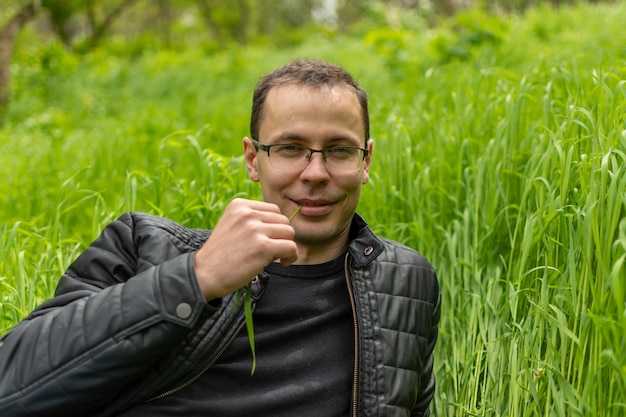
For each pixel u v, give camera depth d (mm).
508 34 8922
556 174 2305
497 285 2471
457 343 2520
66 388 1560
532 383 1949
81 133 6516
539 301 2146
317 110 1807
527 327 2137
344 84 1859
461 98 3607
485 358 2344
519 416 2104
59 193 3176
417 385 1926
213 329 1751
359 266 1918
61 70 12734
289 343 1825
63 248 3068
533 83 3205
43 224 3926
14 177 4668
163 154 5102
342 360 1838
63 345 1566
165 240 1850
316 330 1854
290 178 1834
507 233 2719
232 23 27484
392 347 1869
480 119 3330
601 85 2365
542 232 2137
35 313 1733
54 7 21984
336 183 1836
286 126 1820
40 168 4863
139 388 1709
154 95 12070
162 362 1712
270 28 35781
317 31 26906
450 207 3102
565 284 2064
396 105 4453
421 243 2912
